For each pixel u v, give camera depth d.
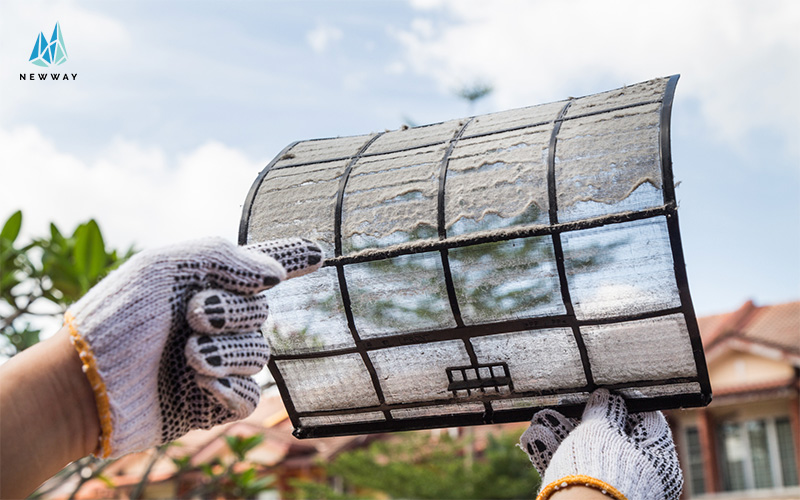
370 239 0.77
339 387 0.83
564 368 0.77
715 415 11.99
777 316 12.75
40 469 0.58
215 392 0.61
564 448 0.71
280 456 12.29
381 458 12.70
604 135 0.73
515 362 0.78
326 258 0.77
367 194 0.79
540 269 0.73
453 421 0.85
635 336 0.73
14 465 0.56
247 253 0.65
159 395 0.63
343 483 13.41
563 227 0.70
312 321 0.80
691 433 12.12
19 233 2.37
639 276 0.70
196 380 0.62
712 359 12.26
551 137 0.75
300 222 0.79
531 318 0.75
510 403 0.83
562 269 0.72
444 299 0.76
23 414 0.57
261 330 0.81
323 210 0.79
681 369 0.74
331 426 0.88
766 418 11.71
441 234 0.74
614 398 0.77
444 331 0.77
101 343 0.59
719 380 12.16
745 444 11.76
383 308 0.78
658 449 0.73
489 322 0.76
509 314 0.75
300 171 0.84
